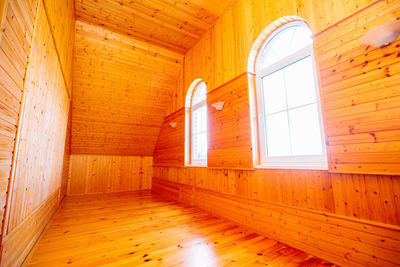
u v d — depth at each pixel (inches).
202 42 150.6
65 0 83.4
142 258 68.5
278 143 94.3
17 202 47.1
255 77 107.5
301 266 63.9
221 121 121.0
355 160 60.9
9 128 39.1
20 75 42.3
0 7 30.9
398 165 52.6
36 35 49.1
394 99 54.3
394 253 53.0
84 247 76.8
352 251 61.2
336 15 68.7
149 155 239.5
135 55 159.5
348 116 63.3
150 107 194.9
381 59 57.1
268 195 89.4
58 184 120.7
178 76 184.4
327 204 68.5
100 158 211.5
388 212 54.7
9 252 44.4
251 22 105.7
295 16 84.8
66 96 117.8
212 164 125.6
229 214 110.3
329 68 69.3
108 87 167.2
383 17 57.4
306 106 83.7
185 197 157.2
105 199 173.8
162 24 139.1
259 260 67.5
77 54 142.3
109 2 120.3
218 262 66.1
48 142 77.4
